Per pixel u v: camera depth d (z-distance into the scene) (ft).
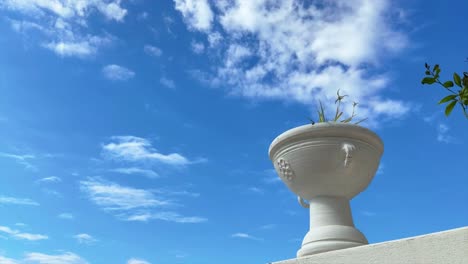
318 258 4.55
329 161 5.49
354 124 5.58
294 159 5.65
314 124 5.55
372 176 5.91
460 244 3.73
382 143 5.86
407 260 3.96
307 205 6.31
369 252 4.22
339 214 5.61
